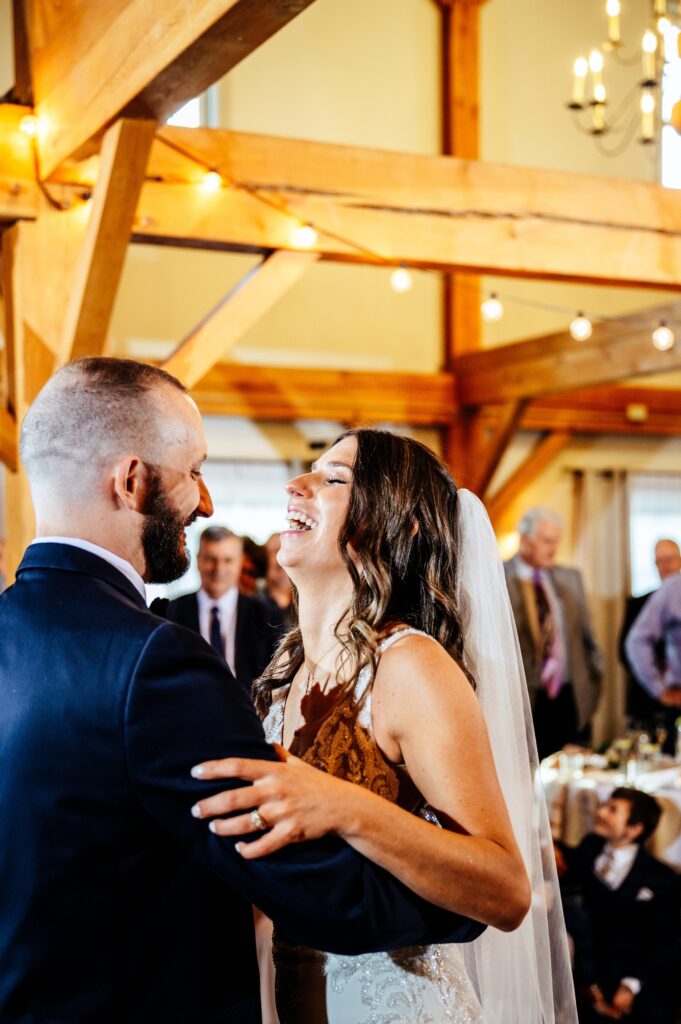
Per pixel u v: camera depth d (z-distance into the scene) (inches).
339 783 53.7
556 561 338.3
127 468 56.7
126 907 52.2
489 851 55.7
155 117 113.5
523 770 75.7
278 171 155.9
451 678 61.5
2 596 57.8
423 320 325.4
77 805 51.9
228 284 298.2
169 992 52.5
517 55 335.9
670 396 346.9
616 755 212.2
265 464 303.3
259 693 77.5
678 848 176.9
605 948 160.9
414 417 316.5
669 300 355.3
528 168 170.4
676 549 243.8
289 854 51.5
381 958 64.6
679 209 179.5
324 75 309.3
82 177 143.2
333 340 313.6
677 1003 158.1
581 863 167.0
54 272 142.9
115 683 52.0
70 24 127.8
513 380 292.4
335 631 67.1
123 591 56.4
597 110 207.6
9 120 141.8
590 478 341.4
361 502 68.7
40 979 50.8
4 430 146.8
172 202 149.9
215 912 54.9
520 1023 72.4
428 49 322.7
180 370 152.3
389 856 53.1
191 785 50.9
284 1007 67.9
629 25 349.7
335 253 159.0
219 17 87.4
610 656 339.9
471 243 166.1
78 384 57.5
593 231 173.6
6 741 53.6
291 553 69.8
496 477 329.7
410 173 163.3
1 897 52.1
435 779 59.1
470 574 74.5
